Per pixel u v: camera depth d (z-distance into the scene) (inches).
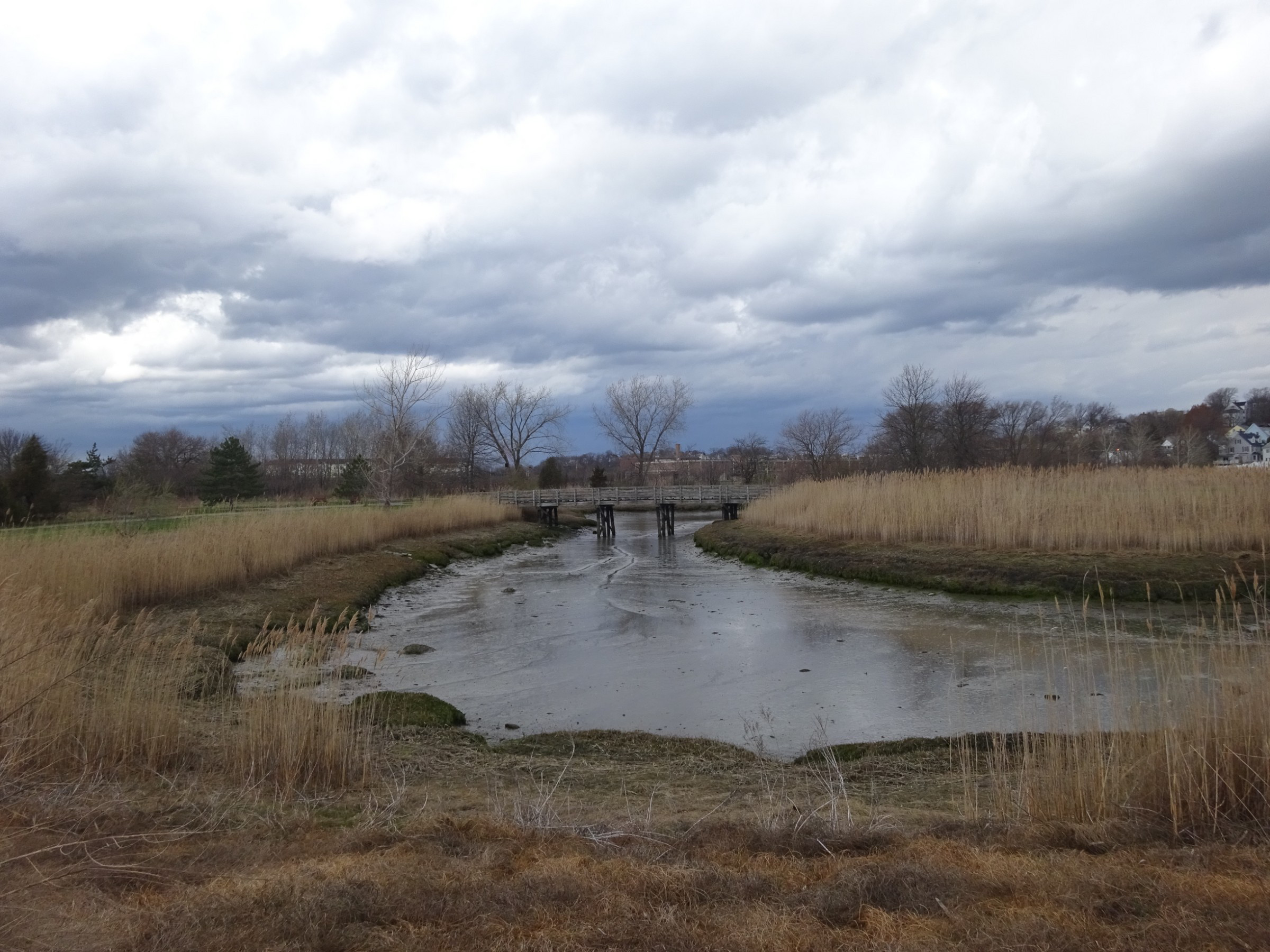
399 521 1230.9
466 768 300.2
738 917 150.6
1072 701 292.8
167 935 141.3
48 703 265.4
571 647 591.2
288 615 640.4
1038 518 829.8
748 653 559.8
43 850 172.6
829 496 1181.7
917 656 530.0
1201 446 2380.7
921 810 239.0
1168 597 653.3
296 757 261.7
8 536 596.4
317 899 153.8
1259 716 211.0
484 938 141.9
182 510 1267.2
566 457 3479.3
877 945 136.6
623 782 284.0
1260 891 154.5
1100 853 184.1
